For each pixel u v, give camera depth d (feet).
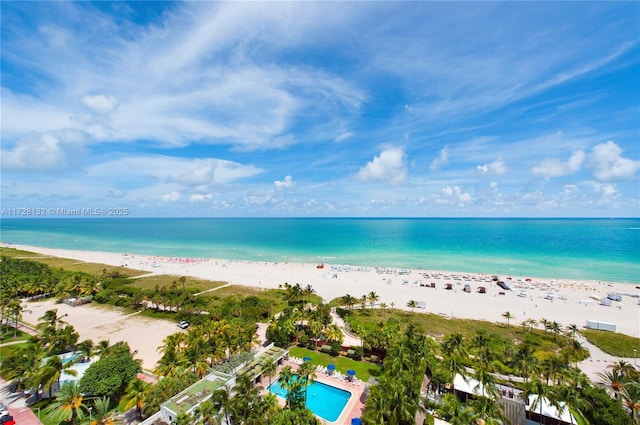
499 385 151.74
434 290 372.17
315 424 114.62
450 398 123.65
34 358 150.51
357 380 164.45
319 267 504.84
